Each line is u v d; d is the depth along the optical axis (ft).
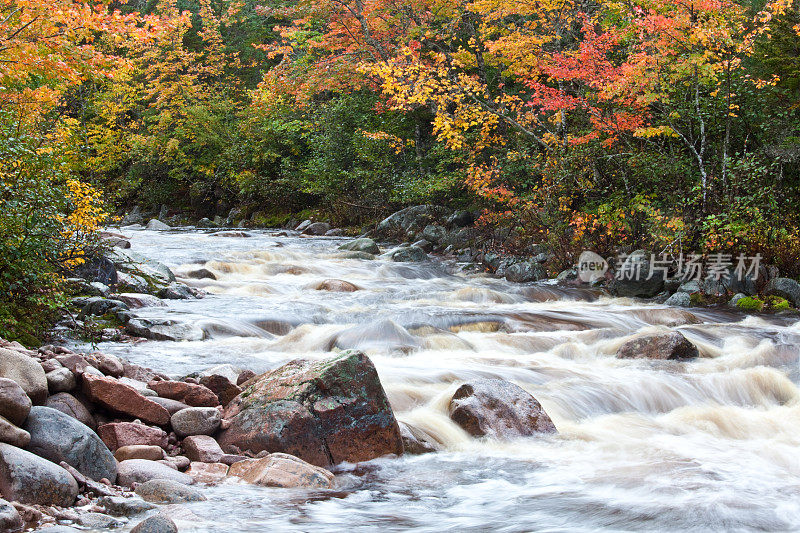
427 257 59.82
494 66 69.67
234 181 99.66
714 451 18.51
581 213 51.78
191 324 29.19
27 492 12.19
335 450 16.85
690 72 46.26
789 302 39.65
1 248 22.48
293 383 17.71
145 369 20.70
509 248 57.26
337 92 91.04
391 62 54.39
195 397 18.42
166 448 16.51
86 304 29.94
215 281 43.50
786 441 19.70
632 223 48.57
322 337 28.91
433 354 27.53
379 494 14.70
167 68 106.73
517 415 19.58
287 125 95.40
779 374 25.08
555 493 14.83
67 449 13.70
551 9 58.70
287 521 12.73
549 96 57.62
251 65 116.98
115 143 107.65
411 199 73.87
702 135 47.42
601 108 54.85
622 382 23.82
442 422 19.35
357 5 67.56
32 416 14.07
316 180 87.66
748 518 13.34
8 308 24.25
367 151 80.28
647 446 18.86
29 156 24.95
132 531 11.19
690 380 24.41
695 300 40.88
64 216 26.37
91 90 99.09
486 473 16.30
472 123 56.70
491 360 26.53
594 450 18.38
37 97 37.11
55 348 20.61
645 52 47.88
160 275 39.37
